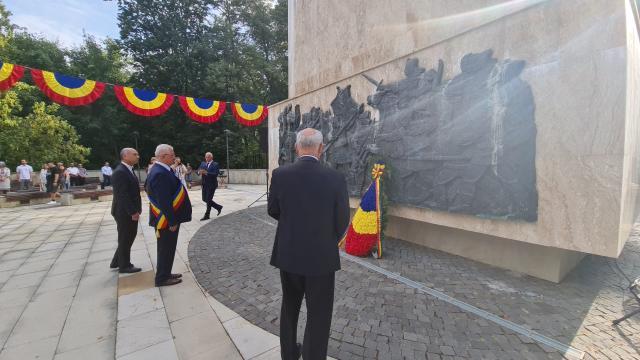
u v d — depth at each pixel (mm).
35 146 17734
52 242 5633
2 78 6559
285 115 7926
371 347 2266
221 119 24328
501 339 2338
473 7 3943
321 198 1896
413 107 4215
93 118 25812
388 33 5449
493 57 3332
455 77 3609
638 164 3711
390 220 5520
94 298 3186
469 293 3141
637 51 2996
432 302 2959
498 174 3213
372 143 4973
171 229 3463
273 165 9336
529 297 3027
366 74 5211
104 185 16688
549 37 2871
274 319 2701
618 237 2516
